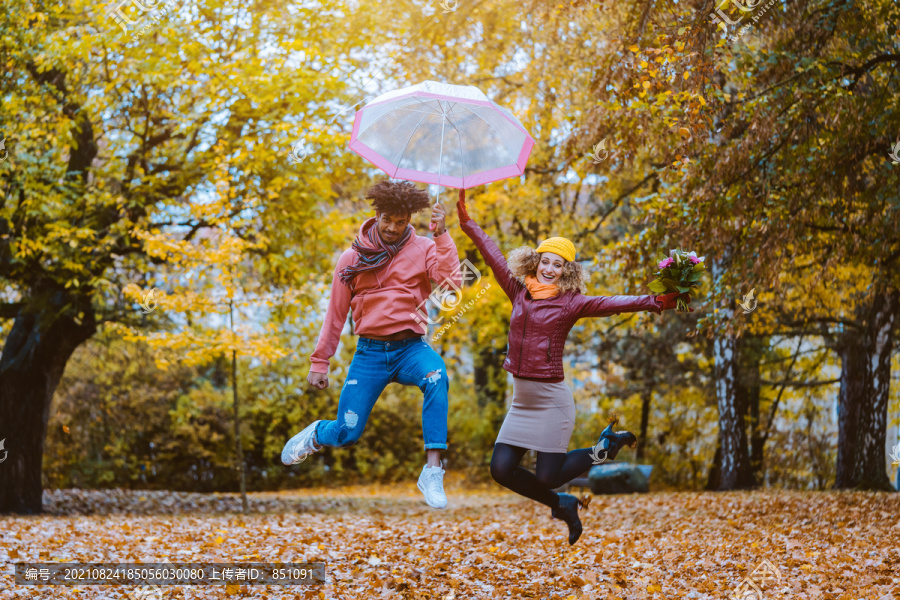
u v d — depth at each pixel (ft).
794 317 51.52
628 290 33.83
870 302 42.24
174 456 74.28
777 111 28.35
